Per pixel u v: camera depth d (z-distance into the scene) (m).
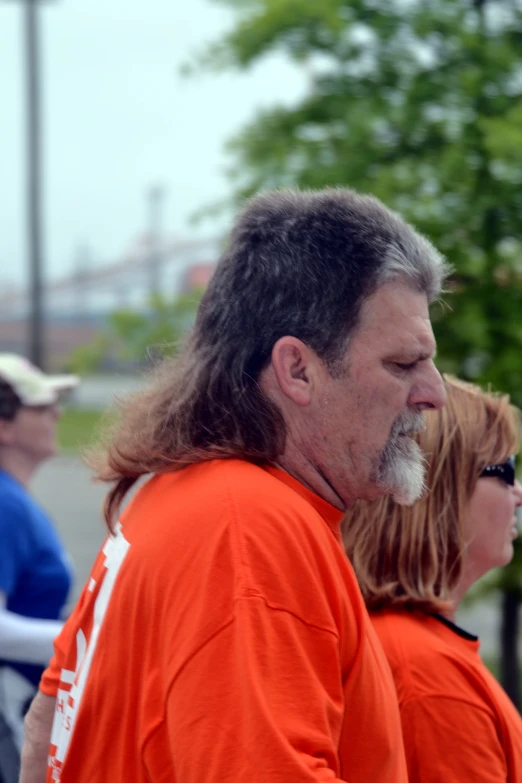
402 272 2.74
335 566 2.66
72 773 2.76
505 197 8.09
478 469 3.68
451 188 8.17
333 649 2.49
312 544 2.59
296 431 2.78
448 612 3.81
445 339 8.41
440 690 3.32
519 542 8.92
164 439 2.86
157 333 9.53
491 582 9.14
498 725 3.41
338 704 2.48
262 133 8.95
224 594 2.43
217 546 2.49
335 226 2.75
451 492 3.64
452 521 3.64
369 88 8.76
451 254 8.10
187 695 2.37
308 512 2.65
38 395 6.33
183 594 2.48
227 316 2.81
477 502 3.79
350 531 3.62
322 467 2.80
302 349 2.72
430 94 8.37
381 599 3.56
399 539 3.57
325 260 2.72
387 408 2.74
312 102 8.95
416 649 3.40
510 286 8.58
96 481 3.18
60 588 6.01
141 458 2.89
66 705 2.87
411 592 3.55
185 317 9.59
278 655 2.39
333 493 2.84
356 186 8.23
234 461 2.74
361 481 2.80
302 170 8.62
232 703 2.33
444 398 2.81
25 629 5.26
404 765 2.83
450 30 8.38
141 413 3.00
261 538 2.50
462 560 3.67
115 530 2.93
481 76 8.27
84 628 2.90
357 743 2.63
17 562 5.80
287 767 2.27
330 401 2.73
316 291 2.71
